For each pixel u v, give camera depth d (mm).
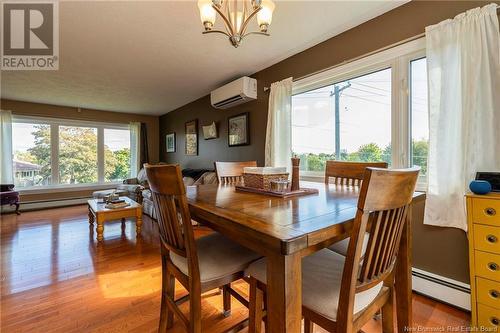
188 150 5074
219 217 892
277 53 2746
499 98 1454
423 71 1875
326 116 2588
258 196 1312
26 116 4809
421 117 1889
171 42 2449
